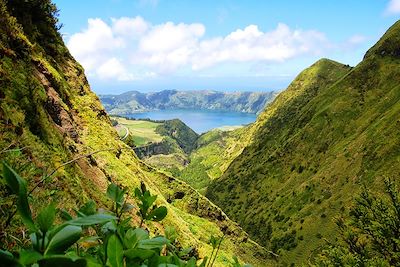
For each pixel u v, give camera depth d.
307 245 141.62
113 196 1.42
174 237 1.65
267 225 175.75
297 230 151.88
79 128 25.41
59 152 12.70
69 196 8.59
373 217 16.36
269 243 160.00
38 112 13.08
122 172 24.48
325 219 146.12
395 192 16.25
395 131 147.75
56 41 29.03
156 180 70.44
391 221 15.70
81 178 13.77
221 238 1.53
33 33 23.20
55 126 16.42
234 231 78.69
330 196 156.50
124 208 1.42
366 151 155.88
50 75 21.62
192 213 73.19
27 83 13.12
